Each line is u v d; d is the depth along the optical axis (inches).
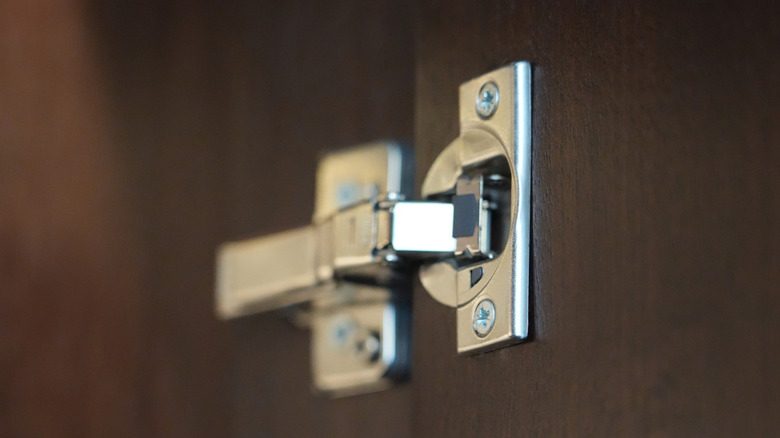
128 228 24.8
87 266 25.2
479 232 14.0
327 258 17.9
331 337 20.2
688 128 10.5
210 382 23.0
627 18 11.5
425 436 14.7
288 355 21.6
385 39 20.7
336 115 21.4
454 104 14.9
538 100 13.0
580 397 11.5
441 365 14.5
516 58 13.5
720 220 10.0
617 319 11.1
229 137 23.5
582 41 12.3
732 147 9.9
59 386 25.2
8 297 26.1
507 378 12.9
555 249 12.3
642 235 10.9
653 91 11.0
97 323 24.9
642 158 11.0
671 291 10.4
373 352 19.2
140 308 24.4
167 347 23.8
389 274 17.2
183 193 24.1
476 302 13.5
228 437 22.5
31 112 26.3
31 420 25.5
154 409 23.8
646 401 10.6
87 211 25.4
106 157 25.2
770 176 9.5
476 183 14.1
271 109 22.8
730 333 9.7
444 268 14.9
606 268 11.4
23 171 26.2
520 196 12.9
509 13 13.8
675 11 10.9
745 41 10.0
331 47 21.9
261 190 22.6
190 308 23.5
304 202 21.6
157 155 24.6
